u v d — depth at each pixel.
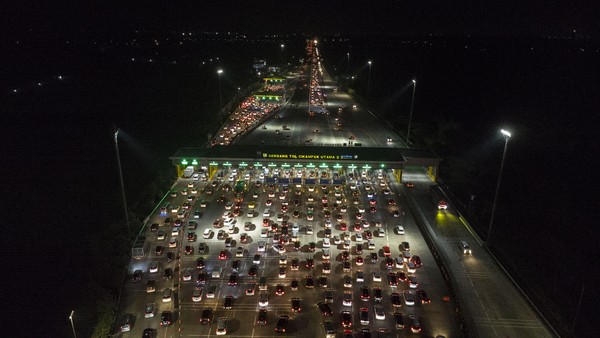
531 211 94.25
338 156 101.94
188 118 152.12
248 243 77.75
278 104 194.25
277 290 63.84
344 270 69.75
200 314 59.69
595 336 59.06
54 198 89.31
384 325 57.88
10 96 160.00
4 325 58.56
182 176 109.31
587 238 83.56
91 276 66.81
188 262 72.12
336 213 89.44
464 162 120.06
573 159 116.00
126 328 56.50
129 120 141.50
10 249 72.56
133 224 81.12
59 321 59.38
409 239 79.75
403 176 110.12
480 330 56.66
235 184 104.69
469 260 72.75
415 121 158.75
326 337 55.19
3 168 100.12
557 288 69.81
